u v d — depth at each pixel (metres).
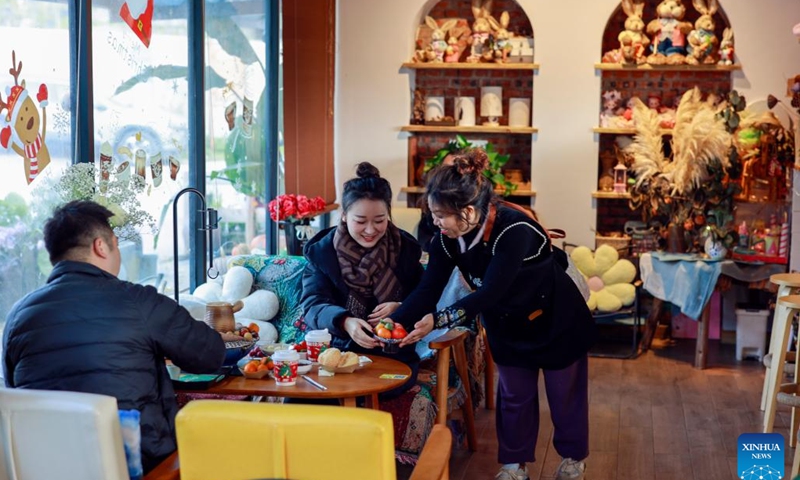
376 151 7.52
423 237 3.98
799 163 6.62
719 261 6.48
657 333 7.44
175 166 4.94
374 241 3.85
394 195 7.54
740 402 5.64
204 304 4.32
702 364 6.48
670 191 6.86
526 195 7.39
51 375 2.67
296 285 4.59
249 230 6.18
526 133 7.62
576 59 7.24
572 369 3.83
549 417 5.34
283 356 3.21
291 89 6.26
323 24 6.84
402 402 3.85
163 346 2.80
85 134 3.93
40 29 3.62
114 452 2.35
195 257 5.23
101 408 2.31
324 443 2.12
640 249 7.13
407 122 7.49
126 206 3.38
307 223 6.19
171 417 2.85
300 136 6.48
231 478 2.20
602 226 7.66
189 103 5.14
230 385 3.18
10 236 3.45
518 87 7.73
